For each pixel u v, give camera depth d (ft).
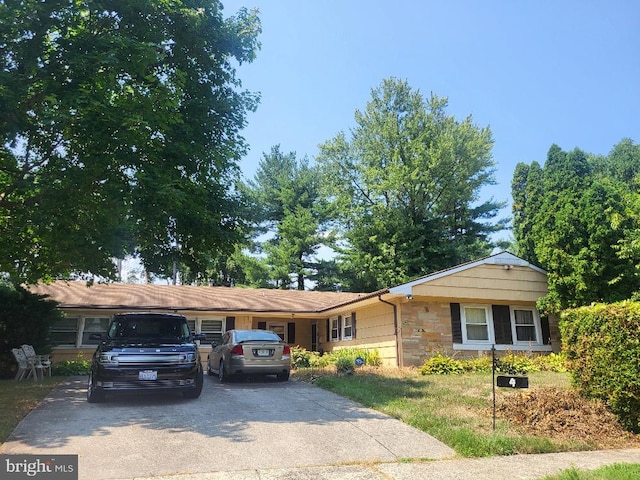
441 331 51.06
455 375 43.04
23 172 34.47
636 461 18.38
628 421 23.48
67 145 34.14
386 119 113.80
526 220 87.40
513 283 53.16
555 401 25.34
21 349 41.37
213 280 142.92
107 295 64.39
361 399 29.71
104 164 29.73
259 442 20.25
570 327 27.76
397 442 20.52
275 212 141.38
